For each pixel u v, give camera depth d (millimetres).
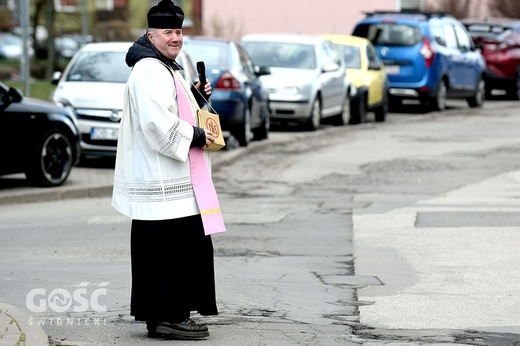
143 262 14391
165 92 14000
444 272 19922
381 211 27812
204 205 14273
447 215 26969
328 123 54938
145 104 13922
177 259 14375
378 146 44562
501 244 22859
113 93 35875
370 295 17906
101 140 35688
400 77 59656
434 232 24438
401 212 27562
